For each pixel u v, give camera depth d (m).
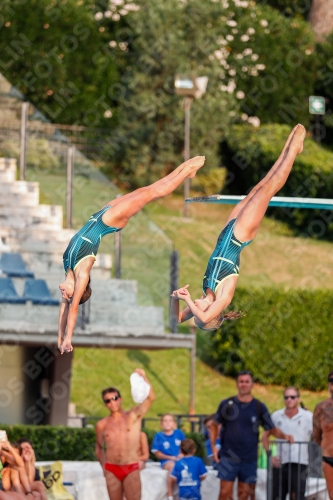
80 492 29.53
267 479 29.55
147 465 31.78
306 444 29.83
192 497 29.03
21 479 27.03
